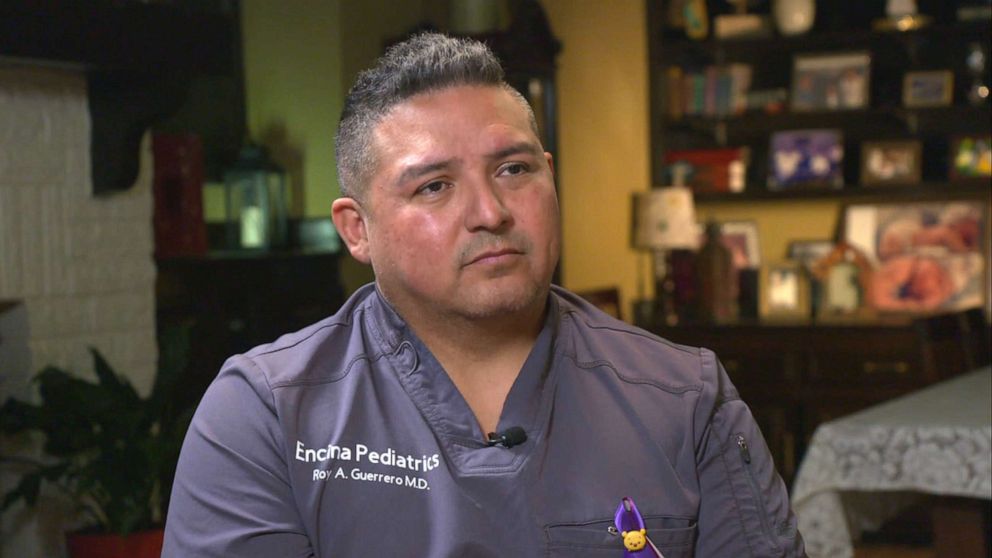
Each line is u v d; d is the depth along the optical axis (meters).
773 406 4.97
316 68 4.38
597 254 5.45
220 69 2.97
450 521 1.00
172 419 3.16
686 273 5.38
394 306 1.08
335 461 1.03
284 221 4.10
